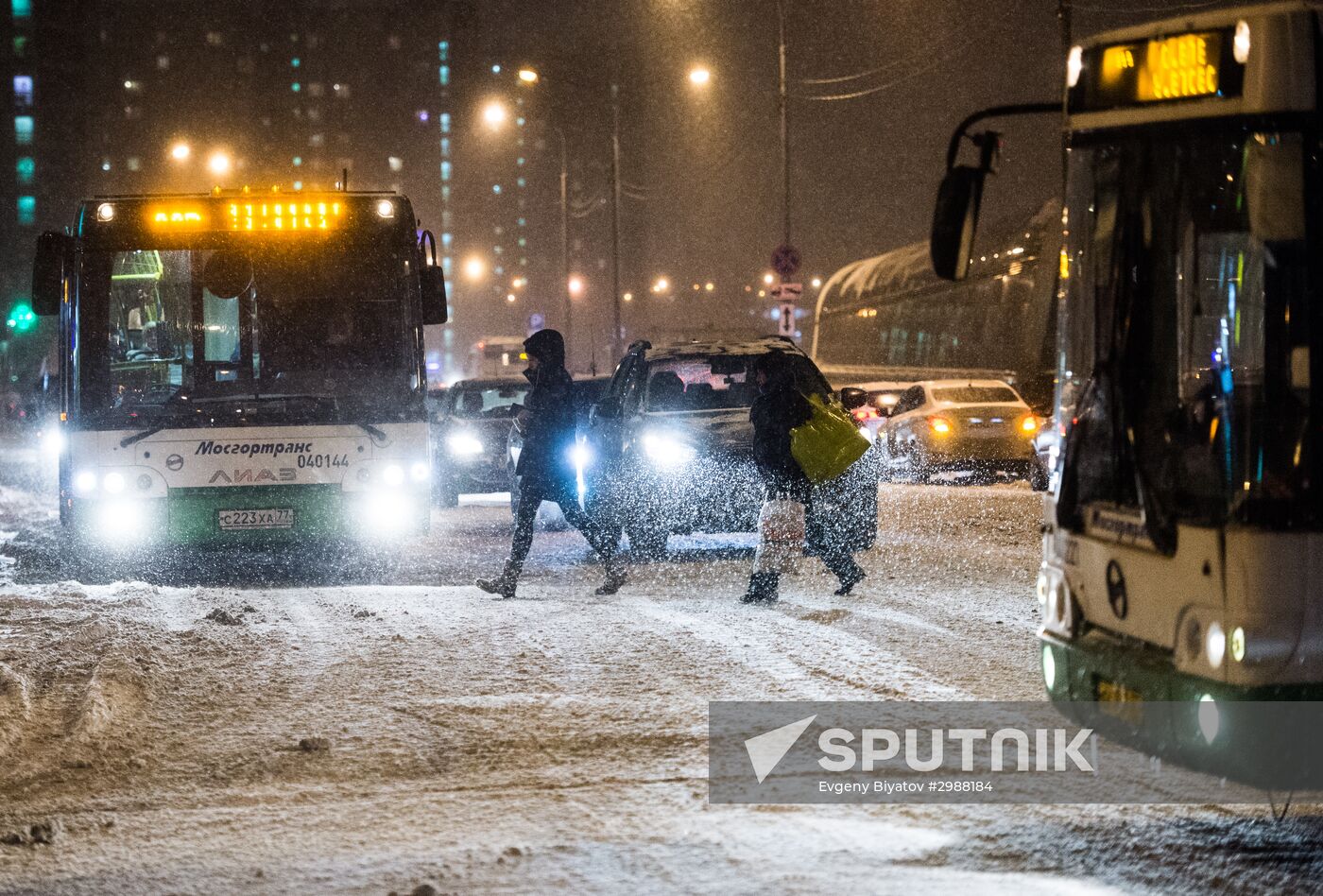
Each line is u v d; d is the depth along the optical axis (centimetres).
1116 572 722
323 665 1226
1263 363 643
